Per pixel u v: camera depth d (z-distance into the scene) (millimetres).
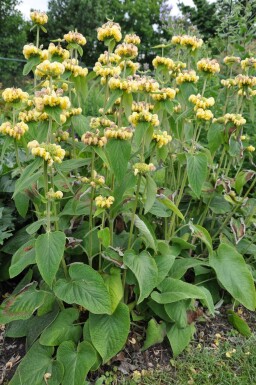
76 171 1038
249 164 1736
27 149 860
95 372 884
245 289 990
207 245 1021
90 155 1042
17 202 980
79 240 873
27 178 746
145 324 1009
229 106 1588
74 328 903
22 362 853
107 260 962
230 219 1201
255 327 1078
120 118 904
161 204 1028
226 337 1031
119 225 1058
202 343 1008
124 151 817
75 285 834
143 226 899
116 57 972
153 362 932
